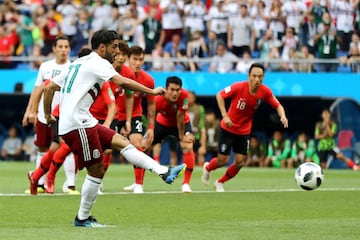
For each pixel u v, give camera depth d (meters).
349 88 61.38
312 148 59.34
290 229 21.23
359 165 60.50
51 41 66.38
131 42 64.12
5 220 23.06
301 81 61.59
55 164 31.52
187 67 62.47
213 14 63.53
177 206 27.84
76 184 38.16
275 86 61.62
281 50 63.25
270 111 64.25
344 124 61.25
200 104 63.47
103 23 65.31
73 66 21.42
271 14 63.62
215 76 61.81
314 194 33.97
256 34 63.41
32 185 31.22
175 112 35.19
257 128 64.94
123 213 25.36
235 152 35.44
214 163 36.56
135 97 32.81
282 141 59.88
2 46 65.81
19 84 63.97
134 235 19.20
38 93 32.47
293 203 29.58
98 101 31.17
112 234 19.36
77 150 21.17
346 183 42.22
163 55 63.66
